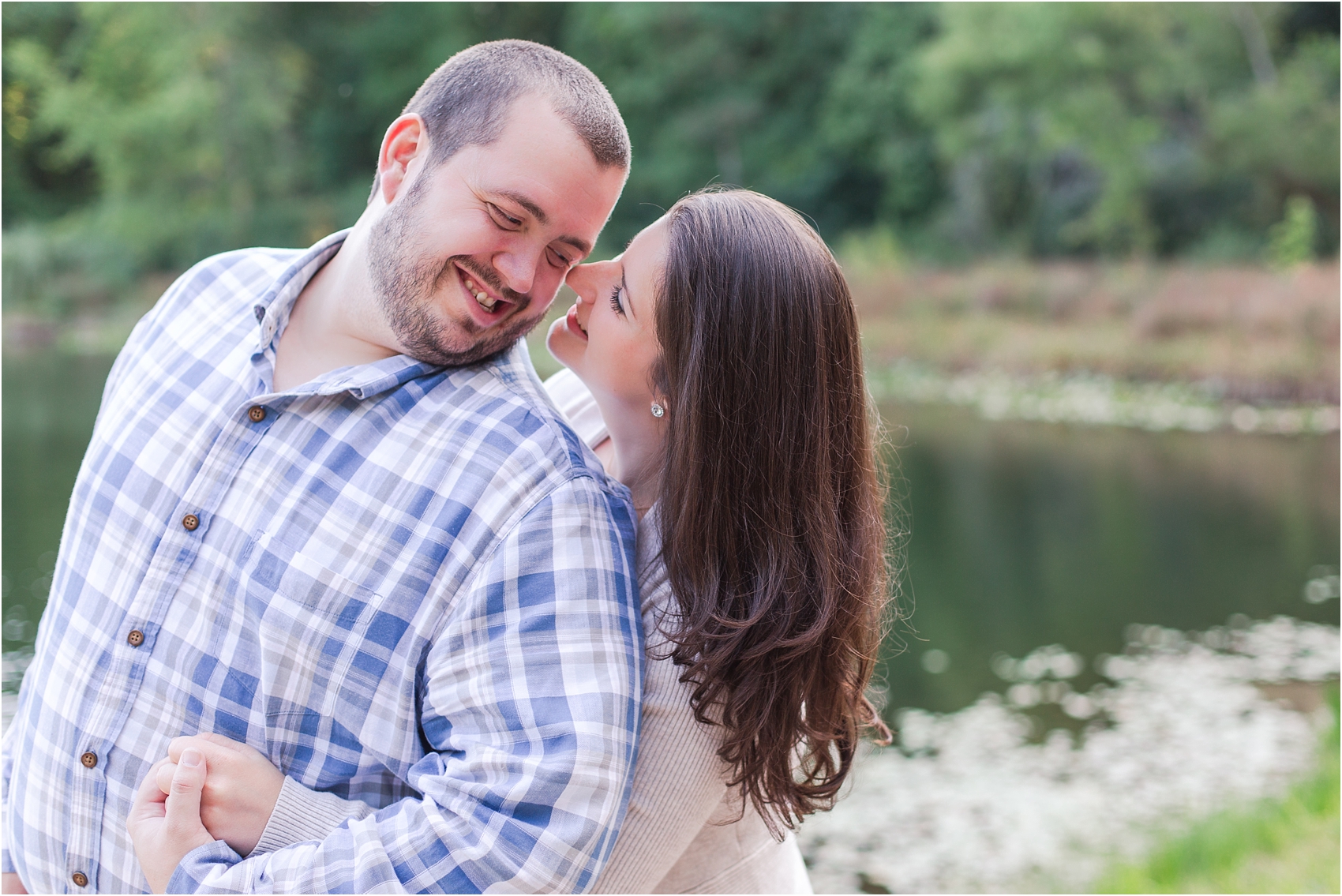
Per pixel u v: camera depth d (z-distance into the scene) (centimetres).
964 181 2303
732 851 134
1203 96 2000
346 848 106
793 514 120
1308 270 1630
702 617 115
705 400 118
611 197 124
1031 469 1095
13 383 1502
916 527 885
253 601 116
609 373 129
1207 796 414
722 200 125
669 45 2609
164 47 2523
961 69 2111
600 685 109
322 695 115
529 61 121
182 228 2431
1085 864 364
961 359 1772
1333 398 1408
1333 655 579
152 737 118
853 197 2545
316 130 2627
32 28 2553
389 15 2666
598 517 116
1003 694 537
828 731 125
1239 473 1047
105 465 127
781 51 2591
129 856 119
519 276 120
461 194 119
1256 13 1969
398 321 122
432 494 116
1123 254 2050
